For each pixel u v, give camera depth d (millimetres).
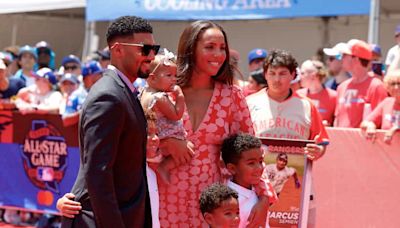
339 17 16641
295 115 6855
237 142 5422
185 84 5559
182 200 5445
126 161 4465
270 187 5637
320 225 8328
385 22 15906
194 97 5551
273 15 11492
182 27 17719
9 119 10312
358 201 8156
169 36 17906
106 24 17922
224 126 5539
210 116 5500
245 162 5422
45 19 18875
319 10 11094
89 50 14773
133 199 4527
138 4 12891
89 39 14781
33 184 10234
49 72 11000
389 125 7984
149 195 4781
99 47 17922
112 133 4293
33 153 10188
